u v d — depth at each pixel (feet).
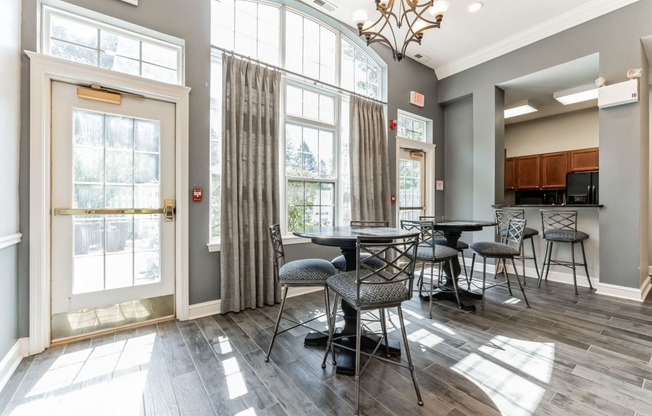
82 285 6.89
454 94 14.92
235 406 4.61
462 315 8.35
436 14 7.09
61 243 6.62
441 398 4.78
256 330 7.38
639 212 9.47
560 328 7.44
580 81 12.82
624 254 9.75
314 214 11.21
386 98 13.23
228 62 8.62
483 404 4.63
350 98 11.80
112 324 7.32
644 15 9.37
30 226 6.11
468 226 9.04
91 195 6.97
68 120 6.67
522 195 19.22
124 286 7.41
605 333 7.13
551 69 11.66
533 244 12.06
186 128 7.97
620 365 5.71
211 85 8.88
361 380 5.26
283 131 10.26
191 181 8.13
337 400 4.76
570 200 15.92
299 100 10.89
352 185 11.69
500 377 5.35
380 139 12.70
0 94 5.28
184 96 7.91
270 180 9.37
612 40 9.97
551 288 10.93
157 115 7.75
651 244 12.41
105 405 4.64
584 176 15.51
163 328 7.46
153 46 7.86
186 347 6.49
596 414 4.38
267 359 5.96
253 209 8.97
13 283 5.81
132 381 5.25
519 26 11.51
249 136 8.93
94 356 6.08
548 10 10.52
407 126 14.71
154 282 7.79
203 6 8.34
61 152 6.61
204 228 8.35
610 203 10.02
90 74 6.68
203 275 8.32
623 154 9.76
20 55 5.99
